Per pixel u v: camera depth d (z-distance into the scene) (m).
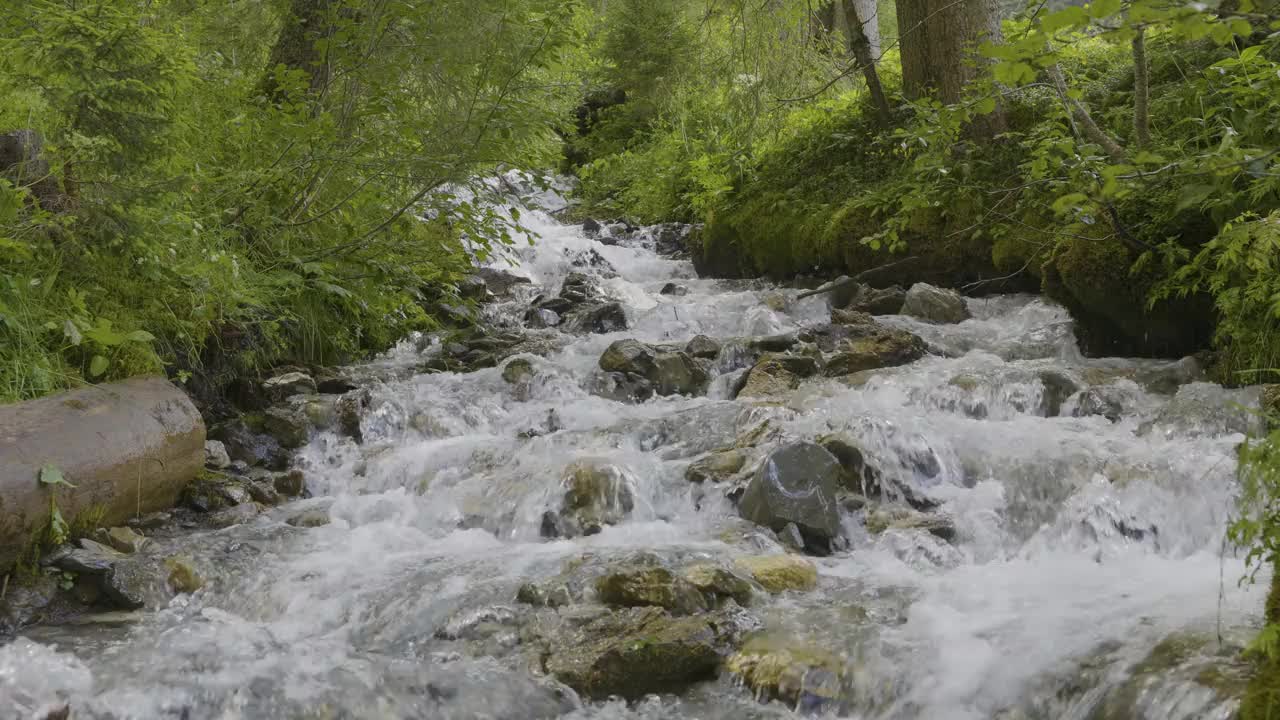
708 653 3.28
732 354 6.93
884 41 14.66
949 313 7.71
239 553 4.40
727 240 11.06
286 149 6.98
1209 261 5.89
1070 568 3.97
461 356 7.74
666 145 15.32
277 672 3.32
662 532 4.48
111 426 4.54
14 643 3.43
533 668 3.32
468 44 6.70
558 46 7.11
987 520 4.42
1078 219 6.54
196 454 5.02
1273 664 2.49
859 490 4.69
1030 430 5.09
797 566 3.92
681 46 11.75
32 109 5.45
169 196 5.40
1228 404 3.08
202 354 6.19
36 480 4.04
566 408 6.21
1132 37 2.30
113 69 5.05
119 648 3.55
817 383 6.30
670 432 5.56
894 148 9.11
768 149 11.36
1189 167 4.48
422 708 3.13
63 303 5.07
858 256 8.95
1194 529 4.12
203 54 7.66
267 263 7.08
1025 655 3.09
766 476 4.42
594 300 9.49
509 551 4.38
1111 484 4.38
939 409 5.73
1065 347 6.88
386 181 7.32
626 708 3.15
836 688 3.12
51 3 4.98
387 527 4.76
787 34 10.40
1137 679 2.75
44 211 4.84
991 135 8.74
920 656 3.18
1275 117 5.40
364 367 7.38
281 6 8.17
